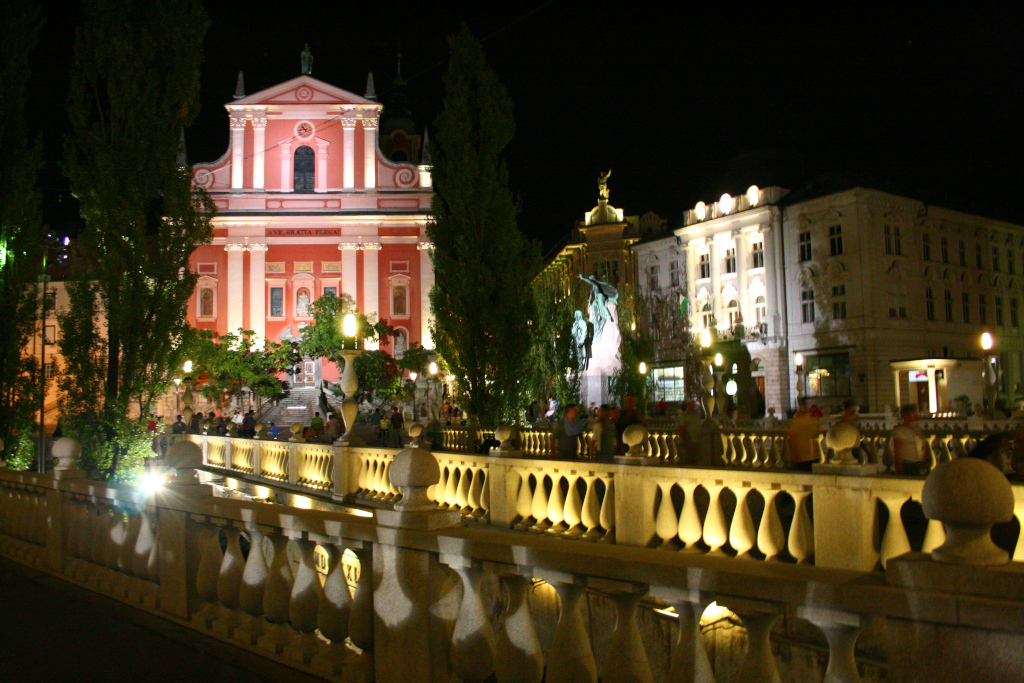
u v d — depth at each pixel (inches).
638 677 130.6
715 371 835.4
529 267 850.8
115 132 633.6
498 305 819.4
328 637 188.1
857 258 1701.5
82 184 627.2
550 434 764.0
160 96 647.1
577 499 341.7
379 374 1843.0
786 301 1833.2
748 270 1909.4
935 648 94.9
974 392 1477.6
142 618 247.9
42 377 657.0
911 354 1744.6
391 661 166.2
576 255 2400.3
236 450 775.7
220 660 204.1
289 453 634.2
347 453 524.7
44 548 345.4
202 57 668.1
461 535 156.6
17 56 663.1
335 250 2145.7
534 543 145.3
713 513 274.8
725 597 117.6
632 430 314.5
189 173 651.5
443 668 161.8
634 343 1507.1
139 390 618.2
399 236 2156.7
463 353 813.2
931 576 97.3
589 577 134.3
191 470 255.6
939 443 500.1
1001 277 2026.3
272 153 2151.8
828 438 241.3
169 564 249.8
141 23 642.8
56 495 334.0
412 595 163.5
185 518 243.3
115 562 290.7
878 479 224.1
